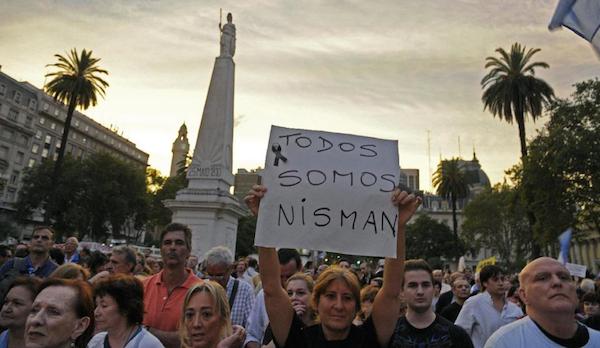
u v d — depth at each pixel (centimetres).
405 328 397
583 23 301
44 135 8962
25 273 602
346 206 308
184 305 348
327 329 293
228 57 2052
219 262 522
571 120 3106
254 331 466
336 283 291
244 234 5919
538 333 276
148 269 891
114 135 11544
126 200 4953
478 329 531
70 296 292
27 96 8038
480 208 6106
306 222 305
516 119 3378
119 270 554
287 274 518
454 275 790
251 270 1046
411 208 309
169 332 432
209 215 1850
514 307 541
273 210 308
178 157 12250
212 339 337
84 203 4675
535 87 3253
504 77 3359
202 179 1911
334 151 323
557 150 2970
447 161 6475
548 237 3062
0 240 5794
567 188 2953
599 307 664
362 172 317
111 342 341
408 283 401
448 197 6825
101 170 4891
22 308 345
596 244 5534
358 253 299
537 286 276
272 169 317
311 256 2247
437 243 7650
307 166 317
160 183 7525
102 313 345
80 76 3822
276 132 327
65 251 976
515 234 5969
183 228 483
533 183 3075
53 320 281
